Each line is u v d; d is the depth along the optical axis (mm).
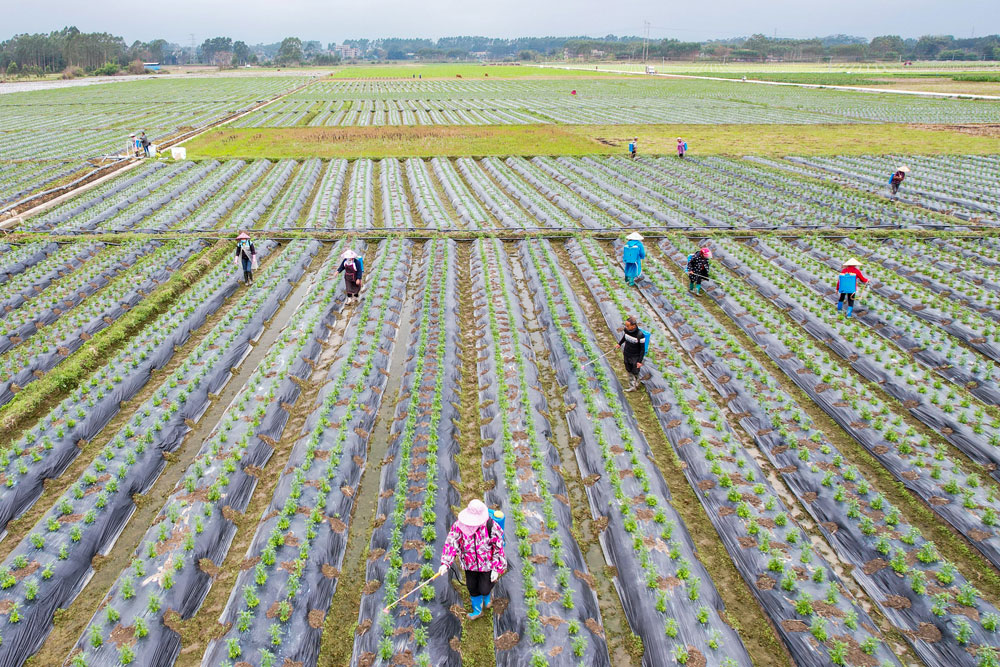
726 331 22172
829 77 154000
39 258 29453
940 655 10047
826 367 19016
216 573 11922
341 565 12109
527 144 61281
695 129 70062
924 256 28578
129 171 48781
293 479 13930
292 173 50062
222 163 52219
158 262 27984
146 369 19203
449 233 32500
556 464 14930
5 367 19719
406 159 54312
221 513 13125
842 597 10891
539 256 29484
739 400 17359
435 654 9961
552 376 19281
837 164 49125
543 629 10336
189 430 16578
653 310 23938
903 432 15641
